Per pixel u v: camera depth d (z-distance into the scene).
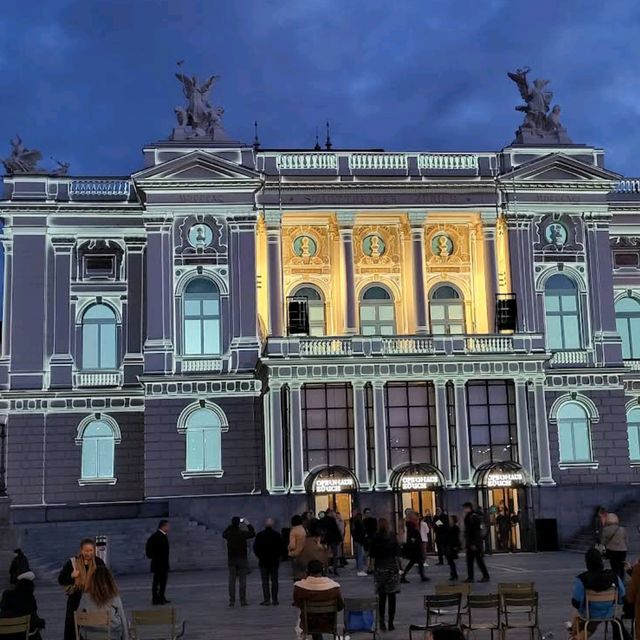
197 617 27.45
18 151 58.03
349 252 56.66
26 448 55.09
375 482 49.94
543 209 57.31
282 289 56.09
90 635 16.23
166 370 53.69
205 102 57.69
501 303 54.09
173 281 54.72
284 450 50.12
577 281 57.22
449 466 50.38
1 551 41.22
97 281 56.91
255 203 55.59
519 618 25.16
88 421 55.75
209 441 53.53
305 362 50.25
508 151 58.03
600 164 58.53
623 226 60.09
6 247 56.53
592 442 55.25
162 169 54.59
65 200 57.12
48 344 56.16
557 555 46.75
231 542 29.78
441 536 37.66
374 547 24.05
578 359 56.19
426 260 58.28
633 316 59.88
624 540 26.80
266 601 29.88
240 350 54.09
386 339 51.31
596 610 18.09
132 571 45.28
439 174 57.41
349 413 51.22
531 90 59.72
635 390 58.88
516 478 50.28
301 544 28.27
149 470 52.78
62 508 54.56
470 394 51.72
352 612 20.05
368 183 56.38
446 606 20.33
